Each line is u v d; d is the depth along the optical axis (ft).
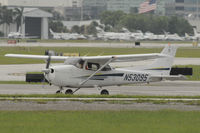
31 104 249.75
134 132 178.40
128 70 325.21
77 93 330.13
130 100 271.69
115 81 319.88
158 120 205.77
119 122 200.03
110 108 240.32
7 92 326.85
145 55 304.50
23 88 359.66
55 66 301.84
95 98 279.49
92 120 203.92
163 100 272.72
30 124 193.16
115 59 307.58
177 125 194.29
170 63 339.36
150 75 332.80
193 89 372.99
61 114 218.79
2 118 205.98
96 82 313.12
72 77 303.68
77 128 185.47
